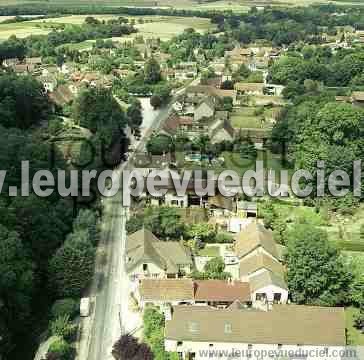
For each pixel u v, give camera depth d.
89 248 125.75
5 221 121.25
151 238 136.00
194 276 126.62
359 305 119.00
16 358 106.94
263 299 117.62
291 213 159.50
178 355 103.31
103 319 116.56
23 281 110.56
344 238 148.38
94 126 199.25
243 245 133.75
